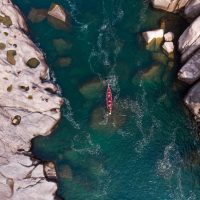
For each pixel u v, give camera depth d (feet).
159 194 164.96
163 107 180.45
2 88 171.73
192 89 178.40
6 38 178.29
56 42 190.29
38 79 178.19
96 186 165.58
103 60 188.34
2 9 182.80
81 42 191.93
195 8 188.85
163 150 172.45
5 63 174.09
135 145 173.06
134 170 168.86
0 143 163.43
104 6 200.54
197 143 174.40
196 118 177.78
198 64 180.24
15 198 155.33
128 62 188.03
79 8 199.62
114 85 182.91
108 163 169.89
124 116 177.27
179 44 187.21
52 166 166.61
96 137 173.99
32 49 182.70
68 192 163.94
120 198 164.14
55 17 193.77
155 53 189.98
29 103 173.37
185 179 167.53
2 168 158.92
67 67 186.19
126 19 198.08
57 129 175.32
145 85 183.93
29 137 170.50
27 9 196.65
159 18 197.67
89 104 178.91
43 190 159.33
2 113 168.55
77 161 169.89
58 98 177.37
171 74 186.70
